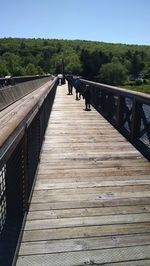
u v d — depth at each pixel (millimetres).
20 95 11570
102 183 4047
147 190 3830
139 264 2398
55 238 2738
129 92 6051
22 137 2518
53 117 9562
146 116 5465
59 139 6551
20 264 2379
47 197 3592
